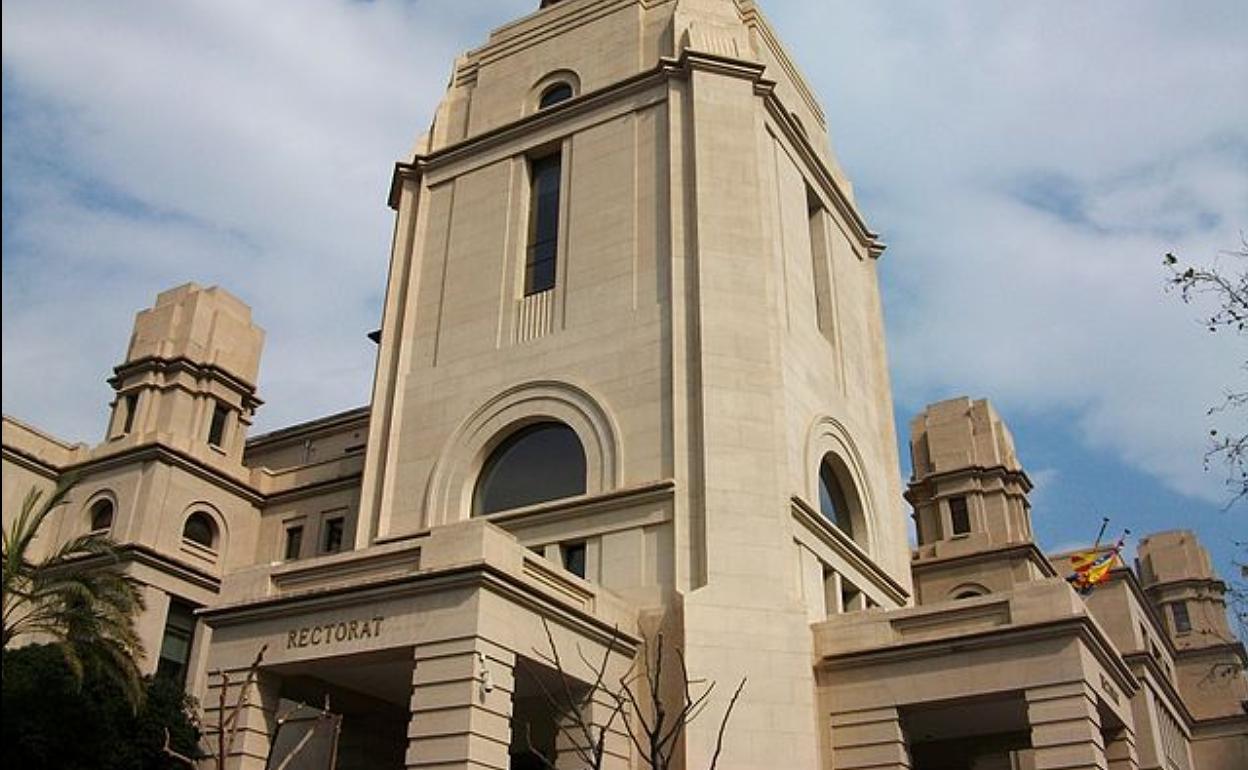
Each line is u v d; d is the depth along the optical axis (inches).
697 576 1083.9
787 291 1365.7
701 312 1208.8
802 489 1231.5
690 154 1330.0
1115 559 2218.3
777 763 991.6
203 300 1915.6
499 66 1608.0
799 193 1507.1
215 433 1872.5
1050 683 966.4
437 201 1534.2
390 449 1350.9
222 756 689.0
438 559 934.4
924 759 1226.0
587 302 1307.8
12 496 1706.4
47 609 992.9
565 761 954.1
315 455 2085.4
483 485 1296.8
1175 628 2810.0
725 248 1256.2
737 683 1015.6
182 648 1654.8
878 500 1472.7
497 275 1402.6
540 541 1177.4
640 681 1034.1
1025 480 2237.9
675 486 1125.1
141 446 1711.4
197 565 1718.8
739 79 1380.4
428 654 879.7
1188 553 2888.8
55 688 981.8
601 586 1112.2
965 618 1042.7
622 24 1509.6
